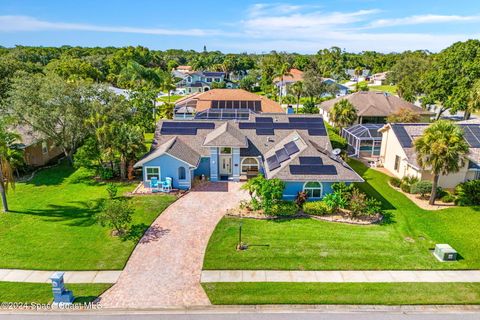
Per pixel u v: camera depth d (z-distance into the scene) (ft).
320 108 238.89
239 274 74.69
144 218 97.96
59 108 130.31
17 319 61.26
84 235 89.15
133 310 64.03
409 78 274.77
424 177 120.37
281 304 65.92
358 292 69.26
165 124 139.95
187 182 118.73
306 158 109.60
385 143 145.38
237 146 122.42
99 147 124.47
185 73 466.29
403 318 62.85
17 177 131.44
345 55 601.62
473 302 66.69
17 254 80.53
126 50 464.24
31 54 433.07
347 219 98.78
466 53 209.97
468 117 202.90
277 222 97.09
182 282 71.92
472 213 103.45
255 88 405.80
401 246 86.02
